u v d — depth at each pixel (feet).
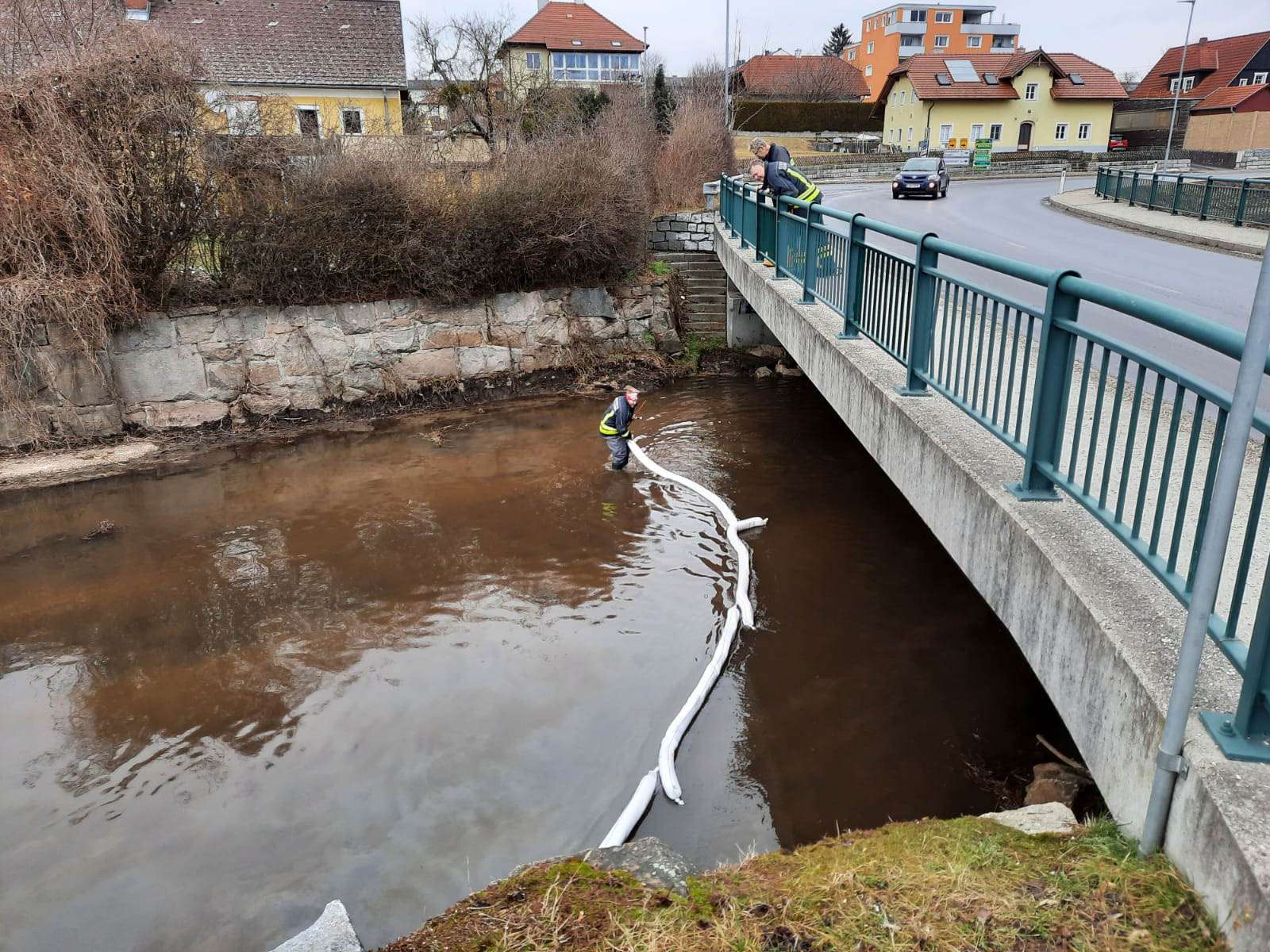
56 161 42.75
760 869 9.60
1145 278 36.22
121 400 46.68
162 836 18.76
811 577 29.84
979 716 21.47
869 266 22.16
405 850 18.10
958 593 28.32
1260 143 148.97
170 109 45.11
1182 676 7.57
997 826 10.05
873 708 22.18
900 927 8.00
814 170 121.80
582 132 71.61
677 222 65.92
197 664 25.81
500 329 55.77
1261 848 6.70
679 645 25.96
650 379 57.62
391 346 52.90
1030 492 12.80
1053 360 11.94
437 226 52.90
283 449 46.47
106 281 44.14
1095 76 165.07
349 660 25.76
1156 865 8.09
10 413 43.78
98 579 31.60
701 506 36.76
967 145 162.71
